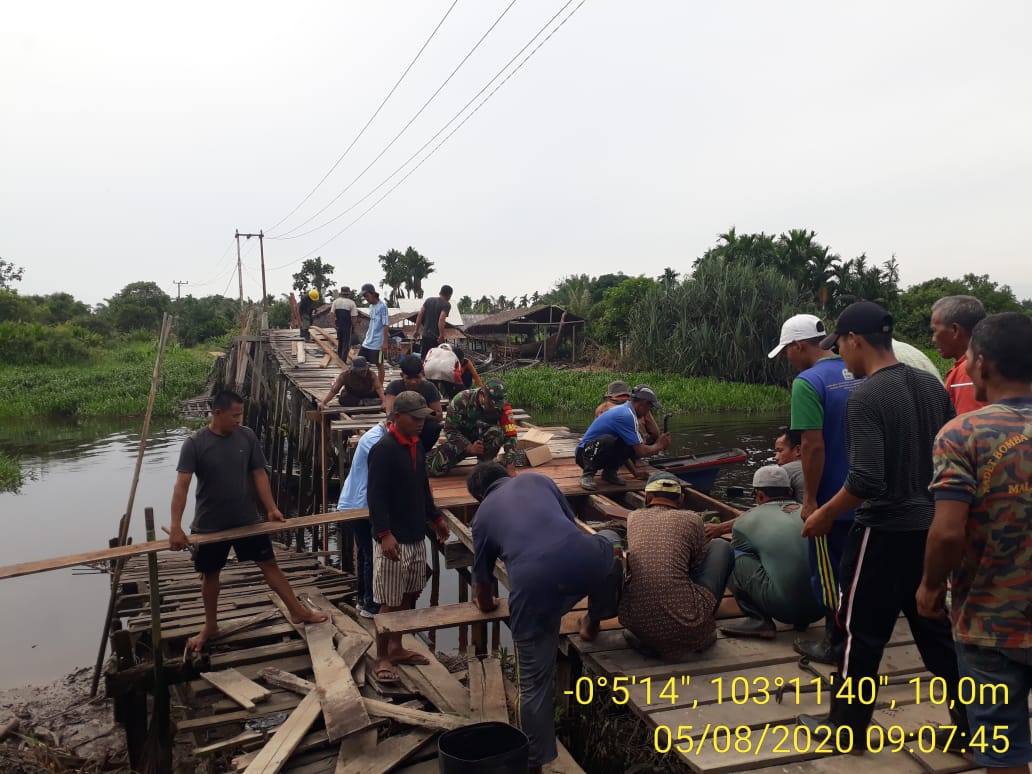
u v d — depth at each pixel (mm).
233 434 4988
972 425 2389
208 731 4586
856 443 2896
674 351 32062
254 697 4551
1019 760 2387
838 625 3141
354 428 9609
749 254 39250
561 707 4496
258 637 5402
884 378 2910
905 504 2879
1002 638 2363
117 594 6824
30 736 5996
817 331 4074
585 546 3457
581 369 36969
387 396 7465
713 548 4191
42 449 21156
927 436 2910
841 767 3012
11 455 20047
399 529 4598
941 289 50000
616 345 38875
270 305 58531
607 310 40469
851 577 3037
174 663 4980
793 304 30172
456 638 7738
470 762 3035
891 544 2906
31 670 7305
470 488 4094
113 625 6578
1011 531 2322
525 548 3471
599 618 3959
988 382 2488
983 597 2402
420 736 3945
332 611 5824
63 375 34844
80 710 6484
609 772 4266
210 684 4797
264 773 3609
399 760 3740
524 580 3393
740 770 2992
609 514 6430
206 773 4527
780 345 4211
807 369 3850
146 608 6285
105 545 11812
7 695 6777
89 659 7566
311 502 11820
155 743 4945
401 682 4535
